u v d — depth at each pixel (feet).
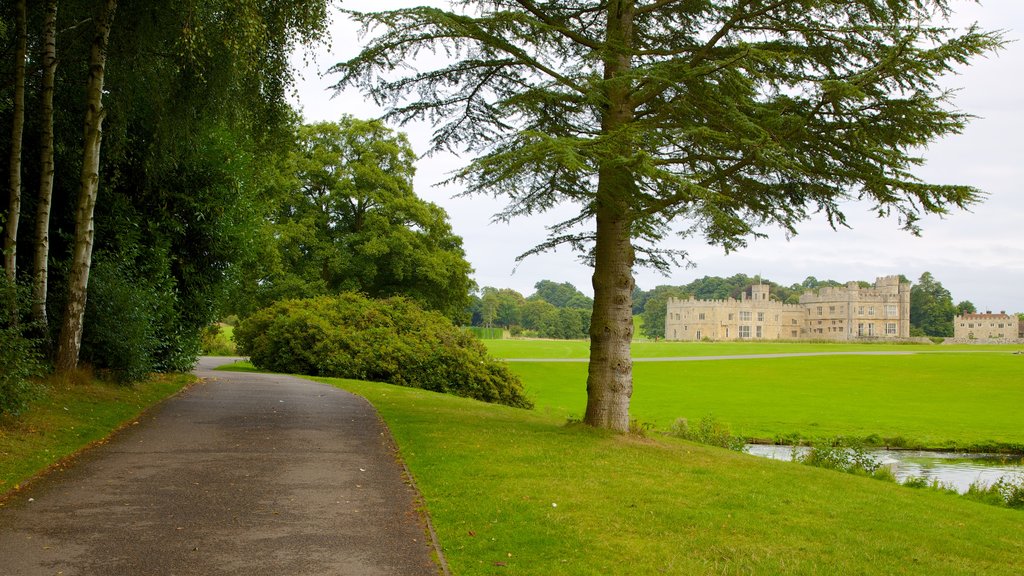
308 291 123.44
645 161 29.17
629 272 41.24
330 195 131.23
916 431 85.51
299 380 70.13
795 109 36.52
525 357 215.31
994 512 33.45
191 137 49.55
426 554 18.22
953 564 21.34
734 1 37.42
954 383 147.95
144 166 50.83
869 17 34.78
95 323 45.21
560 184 41.06
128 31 42.50
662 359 220.64
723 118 34.65
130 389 46.34
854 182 35.94
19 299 34.30
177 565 16.75
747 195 40.24
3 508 20.89
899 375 165.48
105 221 50.37
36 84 44.86
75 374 41.55
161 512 21.11
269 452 30.71
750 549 20.53
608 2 37.60
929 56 30.01
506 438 36.86
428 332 87.56
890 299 447.42
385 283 134.62
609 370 41.14
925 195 31.73
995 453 75.56
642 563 18.40
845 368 184.14
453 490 25.13
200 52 41.34
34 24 42.60
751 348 303.07
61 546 17.84
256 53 42.19
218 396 50.31
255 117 48.57
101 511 21.01
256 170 65.21
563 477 28.32
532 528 20.86
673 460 34.76
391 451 32.04
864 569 19.60
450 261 135.95
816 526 24.14
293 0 42.11
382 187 135.33
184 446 31.27
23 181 47.14
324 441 33.88
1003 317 483.92
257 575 16.28
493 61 39.52
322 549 18.33
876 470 51.78
